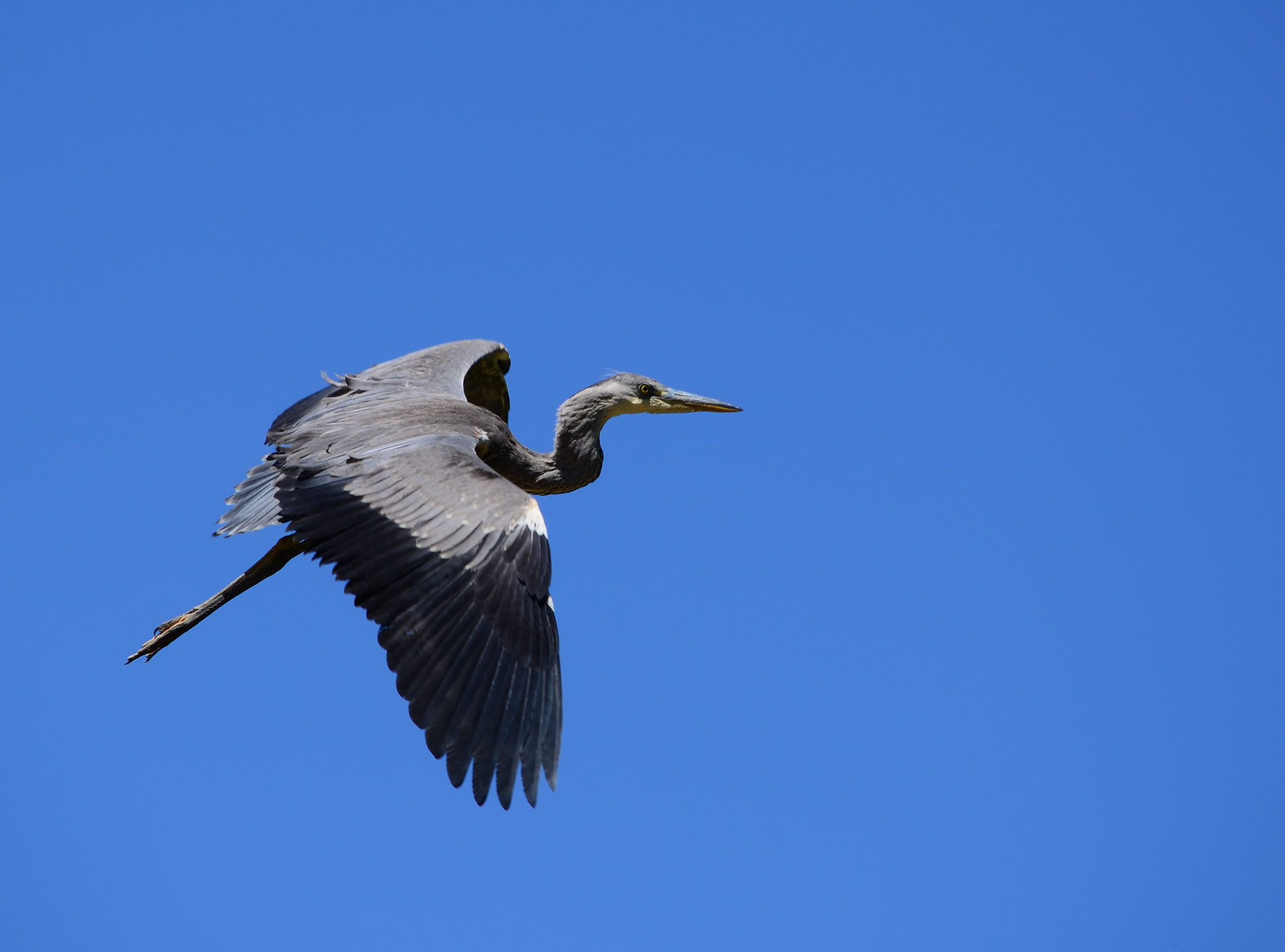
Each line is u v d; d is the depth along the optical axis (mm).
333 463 12258
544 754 10453
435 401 14328
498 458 15445
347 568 11039
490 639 10656
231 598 12953
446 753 10086
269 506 12828
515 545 11188
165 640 12727
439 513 11297
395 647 10516
